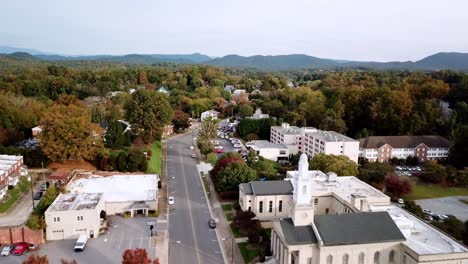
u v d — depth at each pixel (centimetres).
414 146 14275
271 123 17950
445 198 10656
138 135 13325
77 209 7256
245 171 9612
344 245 5719
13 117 13588
